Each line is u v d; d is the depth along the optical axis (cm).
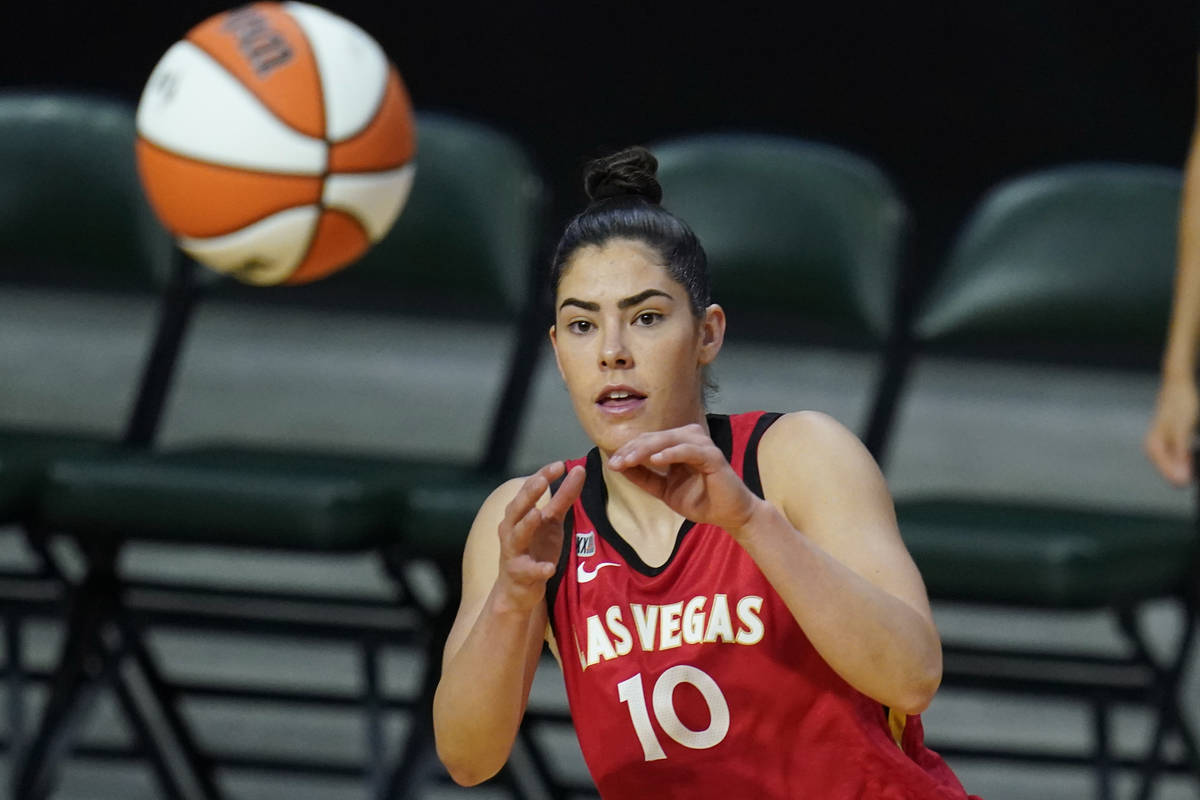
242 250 941
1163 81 2630
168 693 1113
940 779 630
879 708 600
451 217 1182
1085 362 2820
